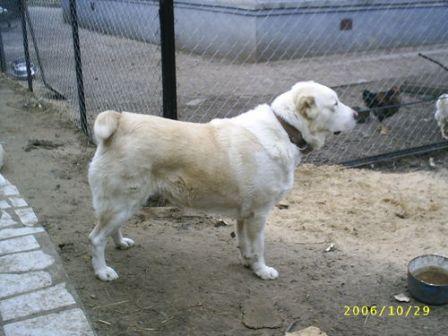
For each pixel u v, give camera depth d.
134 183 1.89
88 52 4.55
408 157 3.51
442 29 7.63
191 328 1.80
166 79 2.53
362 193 2.93
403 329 1.84
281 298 1.99
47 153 3.30
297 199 2.85
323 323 1.86
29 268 1.99
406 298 2.00
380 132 3.89
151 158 1.88
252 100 4.66
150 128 1.89
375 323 1.87
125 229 2.44
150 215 2.59
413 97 4.80
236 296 1.99
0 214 2.40
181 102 4.59
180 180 1.92
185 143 1.90
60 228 2.39
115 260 2.19
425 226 2.59
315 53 6.80
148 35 3.97
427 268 2.09
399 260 2.28
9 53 5.69
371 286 2.09
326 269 2.20
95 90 4.07
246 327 1.82
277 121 1.98
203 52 6.94
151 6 3.83
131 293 1.97
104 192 1.91
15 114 4.16
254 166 1.93
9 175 2.95
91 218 2.50
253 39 6.30
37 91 4.82
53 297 1.83
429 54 6.90
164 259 2.21
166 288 2.02
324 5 6.60
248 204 1.99
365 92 3.97
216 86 5.19
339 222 2.61
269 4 6.25
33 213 2.43
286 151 1.96
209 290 2.02
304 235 2.48
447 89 4.68
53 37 4.36
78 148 3.42
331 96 2.00
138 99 3.85
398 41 7.36
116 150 1.87
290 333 1.76
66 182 2.89
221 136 1.95
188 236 2.42
